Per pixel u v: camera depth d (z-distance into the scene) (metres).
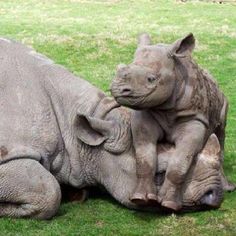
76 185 7.52
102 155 7.30
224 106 7.85
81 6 24.55
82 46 17.11
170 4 25.22
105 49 16.95
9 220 7.03
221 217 7.19
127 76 6.48
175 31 19.30
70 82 7.61
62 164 7.43
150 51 6.74
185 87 6.88
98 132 7.27
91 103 7.47
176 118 6.93
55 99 7.50
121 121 7.28
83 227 6.96
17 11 22.98
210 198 7.10
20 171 6.94
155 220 7.12
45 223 7.01
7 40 7.80
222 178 7.60
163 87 6.64
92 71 15.23
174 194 6.88
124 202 7.23
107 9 23.89
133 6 24.70
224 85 14.34
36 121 7.24
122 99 6.52
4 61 7.49
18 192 6.95
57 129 7.37
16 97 7.28
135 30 19.31
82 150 7.39
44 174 7.02
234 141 10.36
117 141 7.18
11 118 7.14
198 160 7.04
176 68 6.85
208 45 17.69
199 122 7.01
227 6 24.84
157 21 21.19
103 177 7.35
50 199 6.99
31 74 7.52
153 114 6.96
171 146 7.09
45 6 24.41
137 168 6.93
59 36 18.05
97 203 7.59
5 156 6.94
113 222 7.09
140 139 6.99
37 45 17.19
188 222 7.06
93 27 19.64
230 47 17.62
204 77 7.27
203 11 23.48
